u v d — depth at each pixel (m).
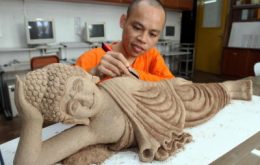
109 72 0.66
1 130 2.17
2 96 2.48
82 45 3.30
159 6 0.77
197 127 0.75
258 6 4.10
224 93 0.88
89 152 0.56
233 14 4.58
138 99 0.63
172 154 0.58
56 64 0.51
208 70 5.33
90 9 3.62
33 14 3.09
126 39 0.85
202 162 0.56
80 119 0.53
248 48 4.29
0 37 2.87
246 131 0.72
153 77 0.93
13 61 2.95
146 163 0.55
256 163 0.60
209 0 5.02
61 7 3.33
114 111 0.58
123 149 0.61
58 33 3.38
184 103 0.73
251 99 0.97
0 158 0.56
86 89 0.52
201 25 5.30
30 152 0.46
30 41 2.80
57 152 0.49
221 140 0.66
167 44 4.86
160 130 0.61
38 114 0.47
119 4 3.69
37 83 0.46
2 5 2.81
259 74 1.85
